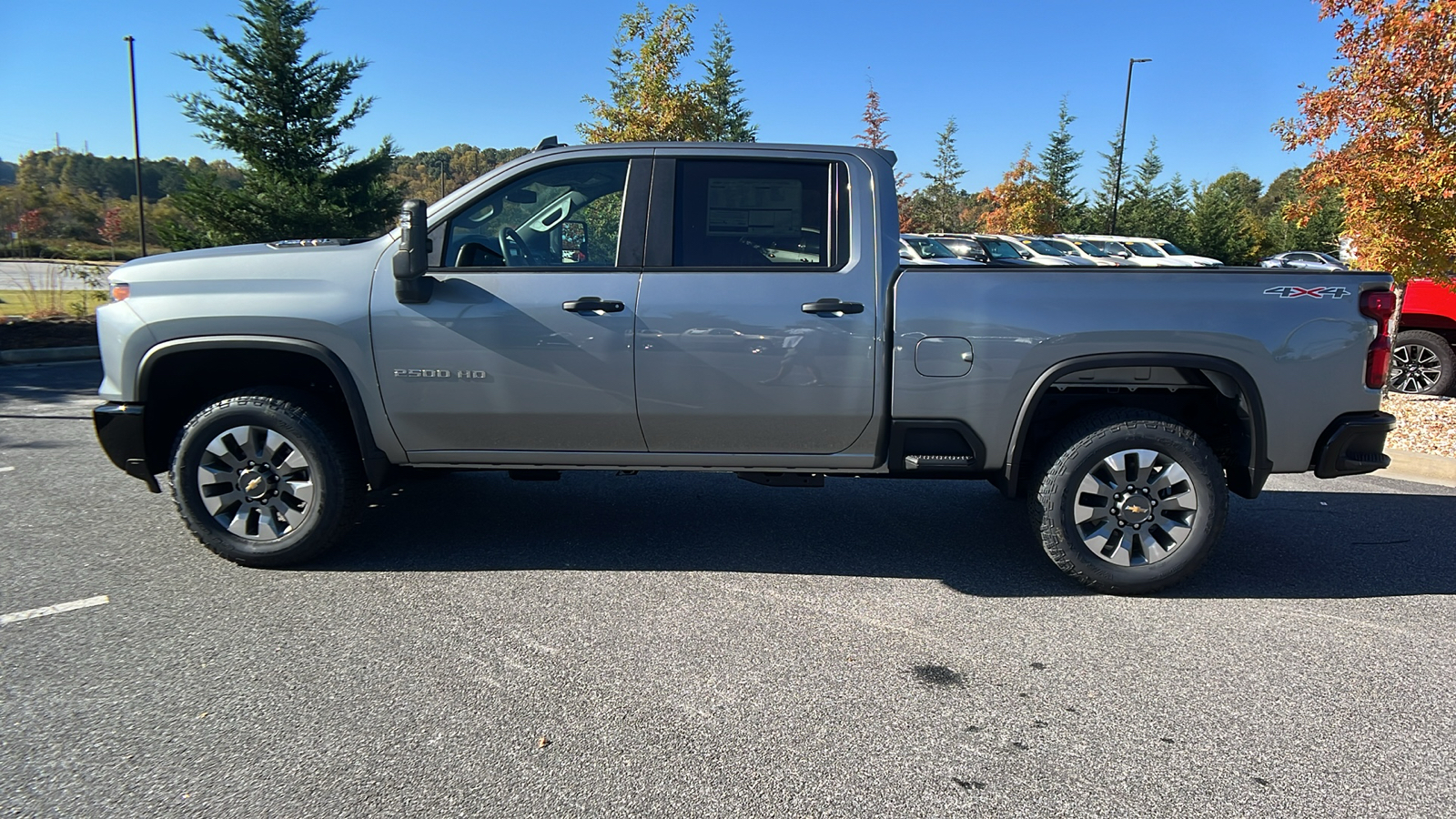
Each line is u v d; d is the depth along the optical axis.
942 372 3.93
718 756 2.71
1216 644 3.56
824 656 3.40
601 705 3.00
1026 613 3.86
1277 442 3.96
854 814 2.44
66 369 11.00
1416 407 8.61
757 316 3.92
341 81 18.27
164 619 3.64
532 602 3.88
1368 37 6.93
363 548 4.56
